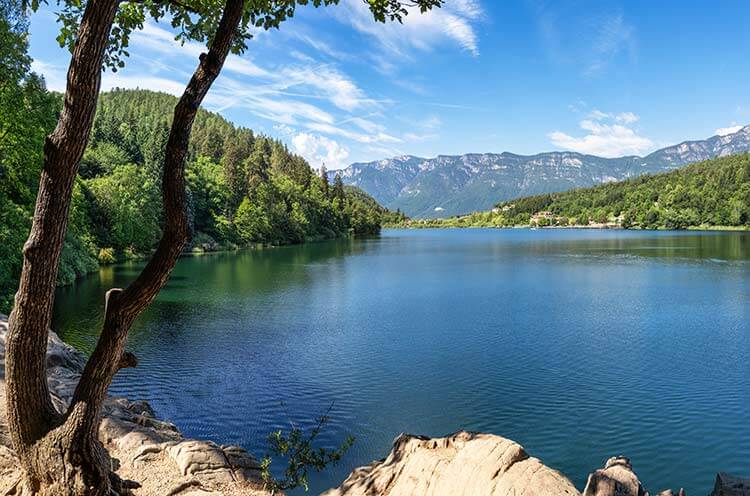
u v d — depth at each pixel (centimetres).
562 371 2144
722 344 2531
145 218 7725
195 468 808
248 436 1543
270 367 2181
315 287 4484
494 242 12356
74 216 5044
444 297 3950
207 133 16500
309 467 1351
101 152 9712
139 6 643
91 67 430
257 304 3625
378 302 3731
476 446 575
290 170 15250
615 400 1828
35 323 466
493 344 2559
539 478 510
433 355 2367
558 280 4881
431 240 13675
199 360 2266
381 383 2000
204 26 659
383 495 596
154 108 18750
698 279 4812
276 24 644
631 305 3547
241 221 10412
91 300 3525
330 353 2389
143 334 2711
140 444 917
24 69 2714
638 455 1461
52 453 477
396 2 592
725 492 741
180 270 5900
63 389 1212
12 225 3012
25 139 2844
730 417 1681
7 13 2517
